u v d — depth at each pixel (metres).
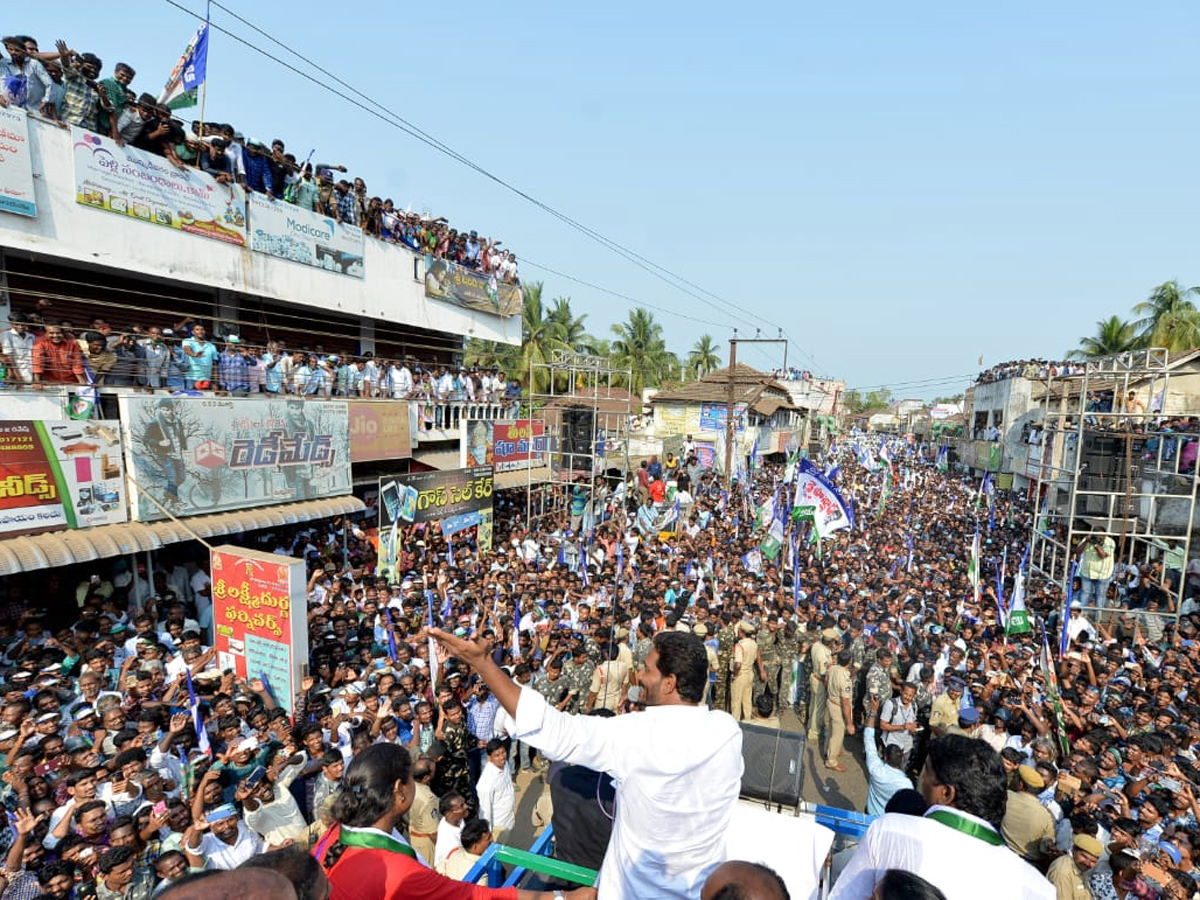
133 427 10.42
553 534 20.02
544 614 12.51
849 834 3.59
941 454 55.44
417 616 11.30
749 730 3.75
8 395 9.34
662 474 30.83
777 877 1.84
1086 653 10.98
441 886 2.30
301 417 13.53
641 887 2.23
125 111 11.80
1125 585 16.27
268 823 6.35
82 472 9.80
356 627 11.05
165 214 12.62
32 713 7.38
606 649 10.20
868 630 11.48
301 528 15.29
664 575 15.72
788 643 11.62
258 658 9.12
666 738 2.24
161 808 5.81
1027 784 6.37
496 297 24.83
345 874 2.28
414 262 20.33
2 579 10.45
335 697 8.97
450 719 8.10
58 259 12.38
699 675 2.38
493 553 17.19
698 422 40.28
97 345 10.70
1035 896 2.23
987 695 9.19
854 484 35.53
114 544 9.93
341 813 2.37
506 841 6.98
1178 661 11.54
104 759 6.69
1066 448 20.77
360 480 16.39
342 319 19.70
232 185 14.04
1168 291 41.16
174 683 8.50
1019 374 37.12
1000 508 29.52
